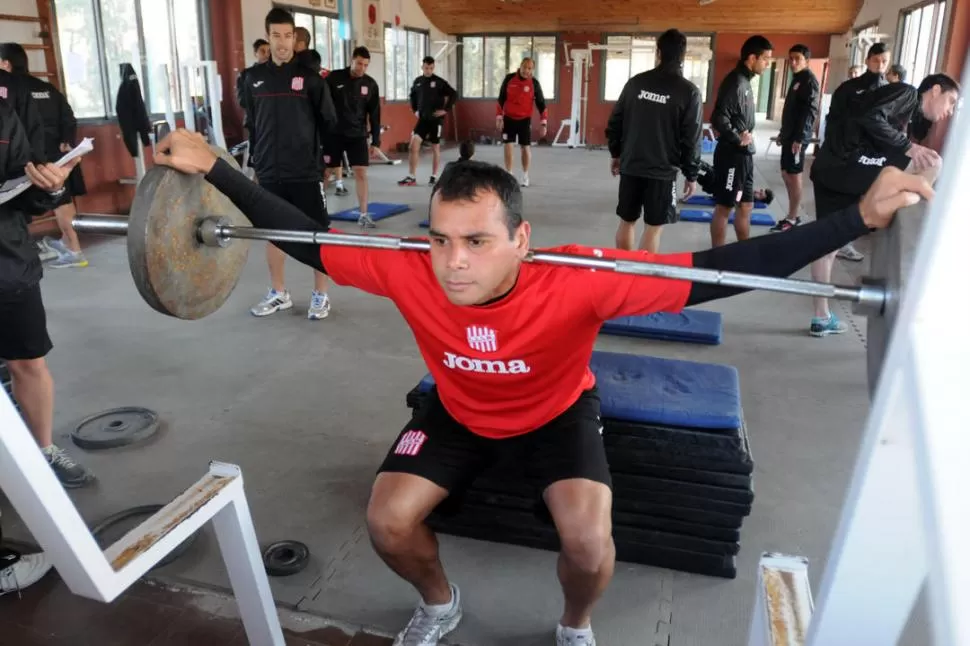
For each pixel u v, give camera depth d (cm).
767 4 1374
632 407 203
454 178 139
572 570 159
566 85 1562
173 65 763
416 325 166
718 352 372
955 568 43
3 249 212
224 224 169
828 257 377
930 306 64
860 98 366
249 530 158
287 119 390
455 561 214
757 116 2217
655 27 1500
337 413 307
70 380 335
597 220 710
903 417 69
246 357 366
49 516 112
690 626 190
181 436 287
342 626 190
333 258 171
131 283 485
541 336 155
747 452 197
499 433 173
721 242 503
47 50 656
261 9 973
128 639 186
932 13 888
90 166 721
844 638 83
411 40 1444
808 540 223
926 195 116
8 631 188
